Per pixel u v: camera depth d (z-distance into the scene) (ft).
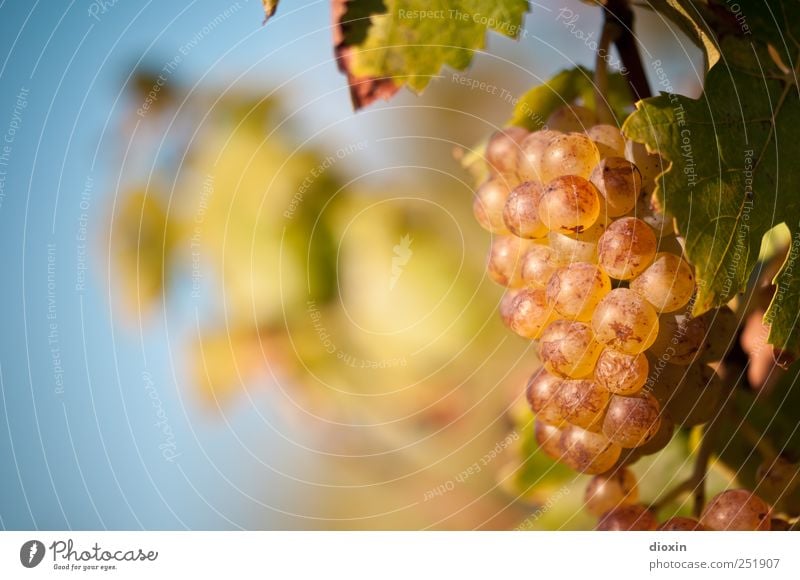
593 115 1.57
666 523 1.58
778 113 1.49
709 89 1.48
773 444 1.61
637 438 1.48
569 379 1.51
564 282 1.49
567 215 1.47
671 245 1.49
